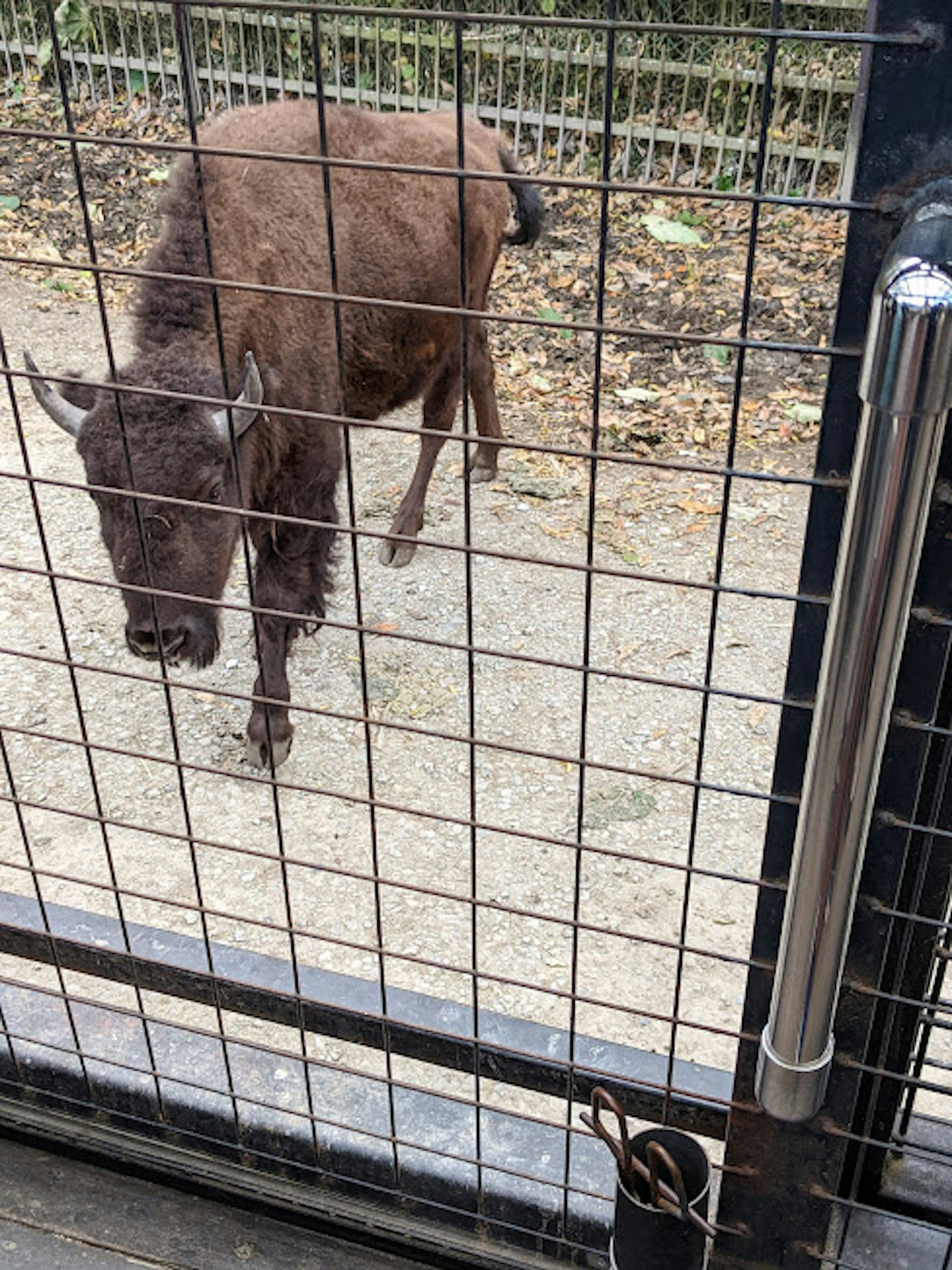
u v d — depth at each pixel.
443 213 4.23
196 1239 2.00
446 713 3.62
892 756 1.26
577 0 7.55
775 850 1.34
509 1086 2.42
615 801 3.26
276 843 3.14
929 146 1.00
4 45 8.84
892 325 0.96
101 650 3.88
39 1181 2.10
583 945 2.82
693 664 3.82
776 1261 1.62
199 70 8.43
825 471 1.16
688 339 1.10
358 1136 1.92
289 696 3.69
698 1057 2.54
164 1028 2.12
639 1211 1.50
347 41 8.16
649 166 7.51
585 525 4.58
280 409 1.31
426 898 2.96
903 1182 1.80
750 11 7.23
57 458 5.02
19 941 2.03
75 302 6.36
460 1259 1.92
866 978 1.38
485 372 4.71
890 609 1.07
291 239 3.62
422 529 4.47
